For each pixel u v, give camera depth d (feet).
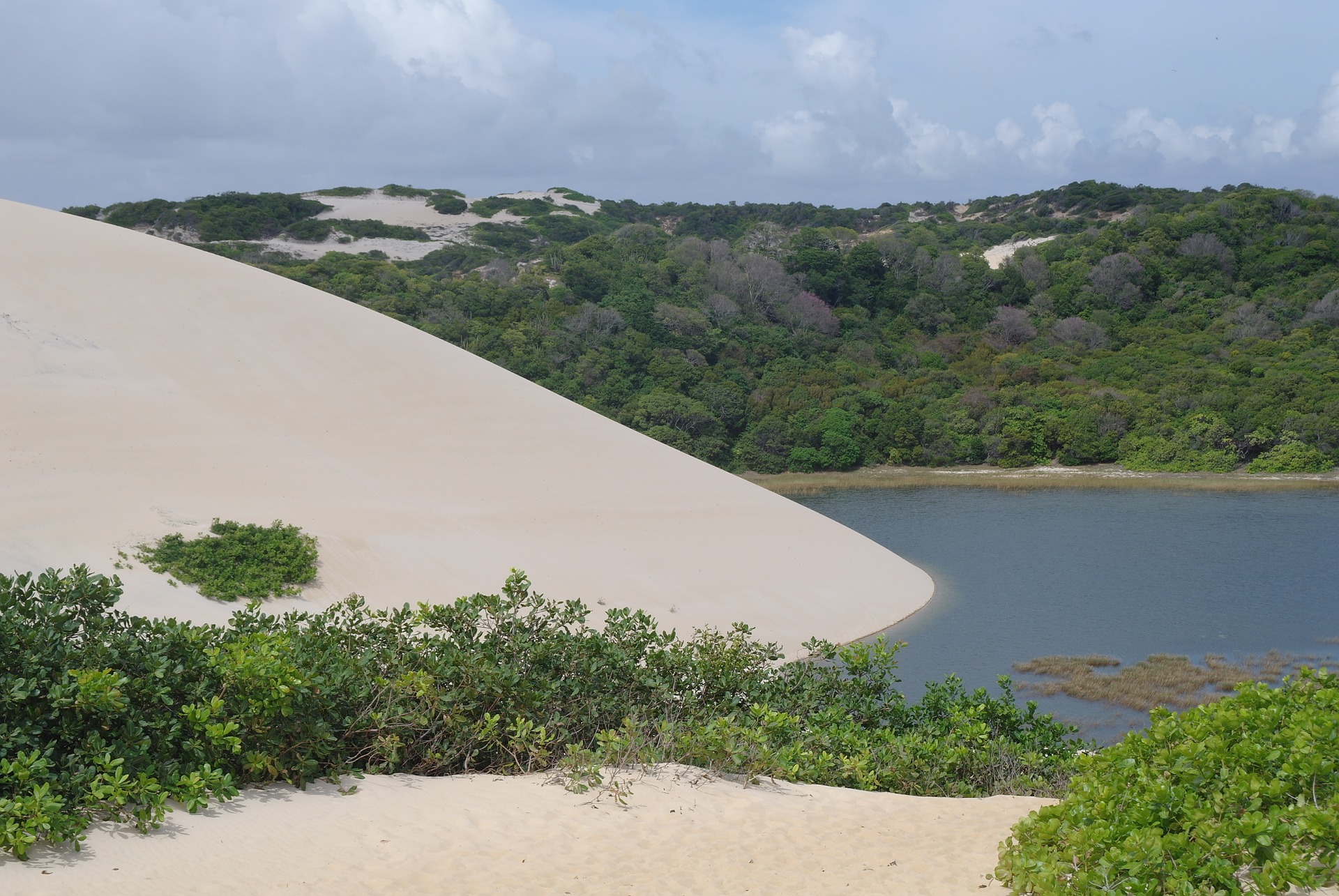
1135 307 266.36
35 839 18.31
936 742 34.78
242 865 19.34
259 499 78.33
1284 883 16.05
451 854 20.89
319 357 110.73
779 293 263.90
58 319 96.12
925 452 210.18
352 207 398.83
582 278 249.75
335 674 26.45
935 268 286.87
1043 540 132.26
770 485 195.11
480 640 32.60
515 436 109.91
